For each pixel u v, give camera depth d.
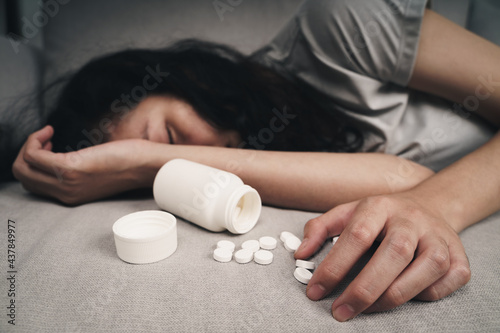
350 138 0.94
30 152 0.72
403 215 0.49
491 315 0.43
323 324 0.41
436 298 0.45
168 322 0.41
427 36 0.77
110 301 0.44
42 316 0.42
